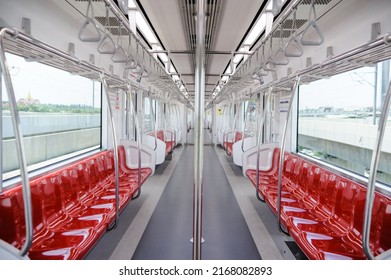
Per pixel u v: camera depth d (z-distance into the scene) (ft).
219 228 10.93
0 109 7.06
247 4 9.75
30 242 4.61
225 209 13.12
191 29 12.11
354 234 7.47
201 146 3.91
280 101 17.10
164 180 18.85
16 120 4.41
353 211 7.75
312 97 13.65
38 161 9.73
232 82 20.22
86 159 11.89
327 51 10.32
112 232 10.32
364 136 9.29
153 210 12.83
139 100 20.43
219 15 10.64
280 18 8.50
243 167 16.55
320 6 8.38
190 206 13.50
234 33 13.07
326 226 8.36
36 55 6.95
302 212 9.57
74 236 7.30
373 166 4.56
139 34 13.15
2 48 4.39
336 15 8.77
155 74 17.60
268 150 16.37
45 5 7.90
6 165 7.84
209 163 25.70
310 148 13.87
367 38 7.91
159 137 27.78
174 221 11.53
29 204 4.56
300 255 8.72
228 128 31.65
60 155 11.32
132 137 19.03
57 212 8.50
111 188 12.21
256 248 9.29
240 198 14.88
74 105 12.56
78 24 9.86
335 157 11.39
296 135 15.29
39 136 9.78
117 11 7.93
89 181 11.14
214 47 15.69
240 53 14.60
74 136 12.58
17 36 4.95
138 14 10.62
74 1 8.48
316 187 10.53
